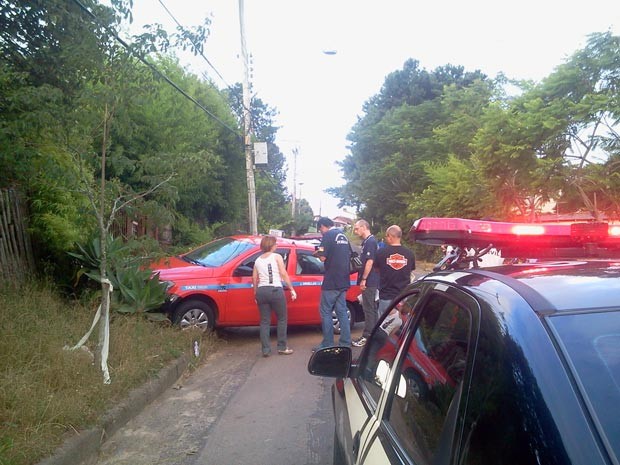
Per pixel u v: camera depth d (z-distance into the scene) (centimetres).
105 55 605
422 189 3453
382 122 3819
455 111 3284
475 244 408
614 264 245
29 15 672
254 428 541
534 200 2055
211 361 795
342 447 293
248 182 1873
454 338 207
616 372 157
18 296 668
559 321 172
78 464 433
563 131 1680
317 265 958
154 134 1388
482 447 153
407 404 229
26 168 701
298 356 823
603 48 1630
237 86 2539
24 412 435
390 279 784
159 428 538
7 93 663
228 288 867
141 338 713
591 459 133
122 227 1030
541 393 148
